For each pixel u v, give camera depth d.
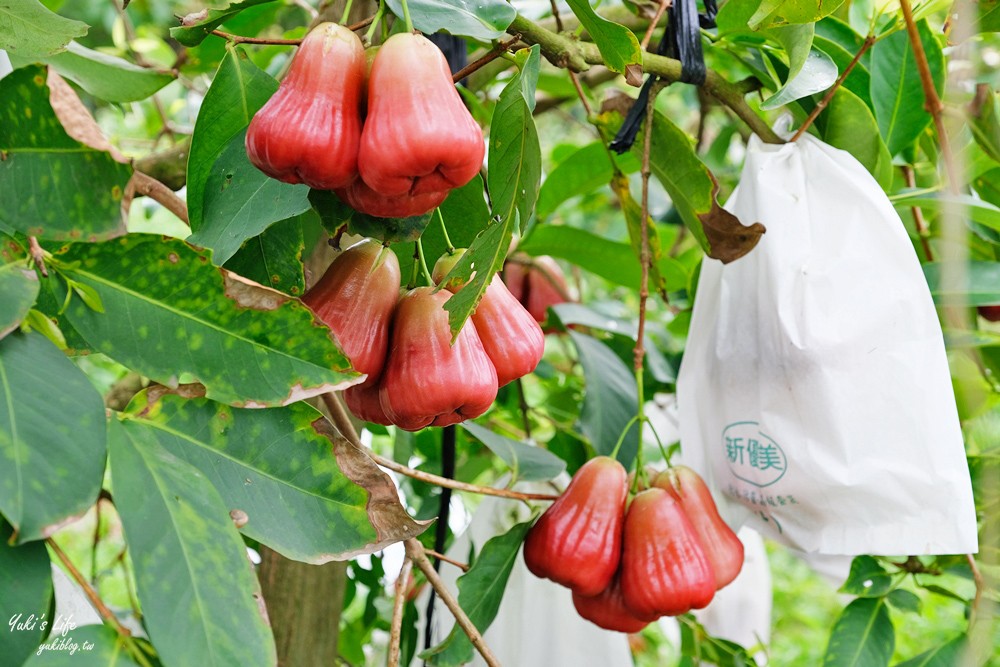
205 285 0.85
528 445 1.56
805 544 1.33
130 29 2.04
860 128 1.41
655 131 1.32
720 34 1.41
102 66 1.39
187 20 1.02
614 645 1.72
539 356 1.07
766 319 1.32
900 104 1.51
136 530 0.75
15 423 0.72
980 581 1.50
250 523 0.89
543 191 1.93
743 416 1.36
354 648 2.12
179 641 0.73
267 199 1.00
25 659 0.71
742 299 1.37
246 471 0.91
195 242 1.01
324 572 1.57
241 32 1.76
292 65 0.88
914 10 1.38
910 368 1.25
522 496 1.30
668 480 1.33
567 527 1.26
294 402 0.90
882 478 1.25
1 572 0.72
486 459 2.16
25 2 0.95
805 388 1.29
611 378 1.77
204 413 0.89
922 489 1.24
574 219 3.43
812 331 1.28
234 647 0.75
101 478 0.74
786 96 1.24
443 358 0.97
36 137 0.75
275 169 0.88
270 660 0.76
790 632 4.02
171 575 0.75
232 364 0.86
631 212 1.58
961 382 1.53
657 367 1.99
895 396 1.25
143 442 0.82
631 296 2.92
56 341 0.91
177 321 0.85
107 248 0.83
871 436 1.26
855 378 1.26
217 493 0.82
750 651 2.09
